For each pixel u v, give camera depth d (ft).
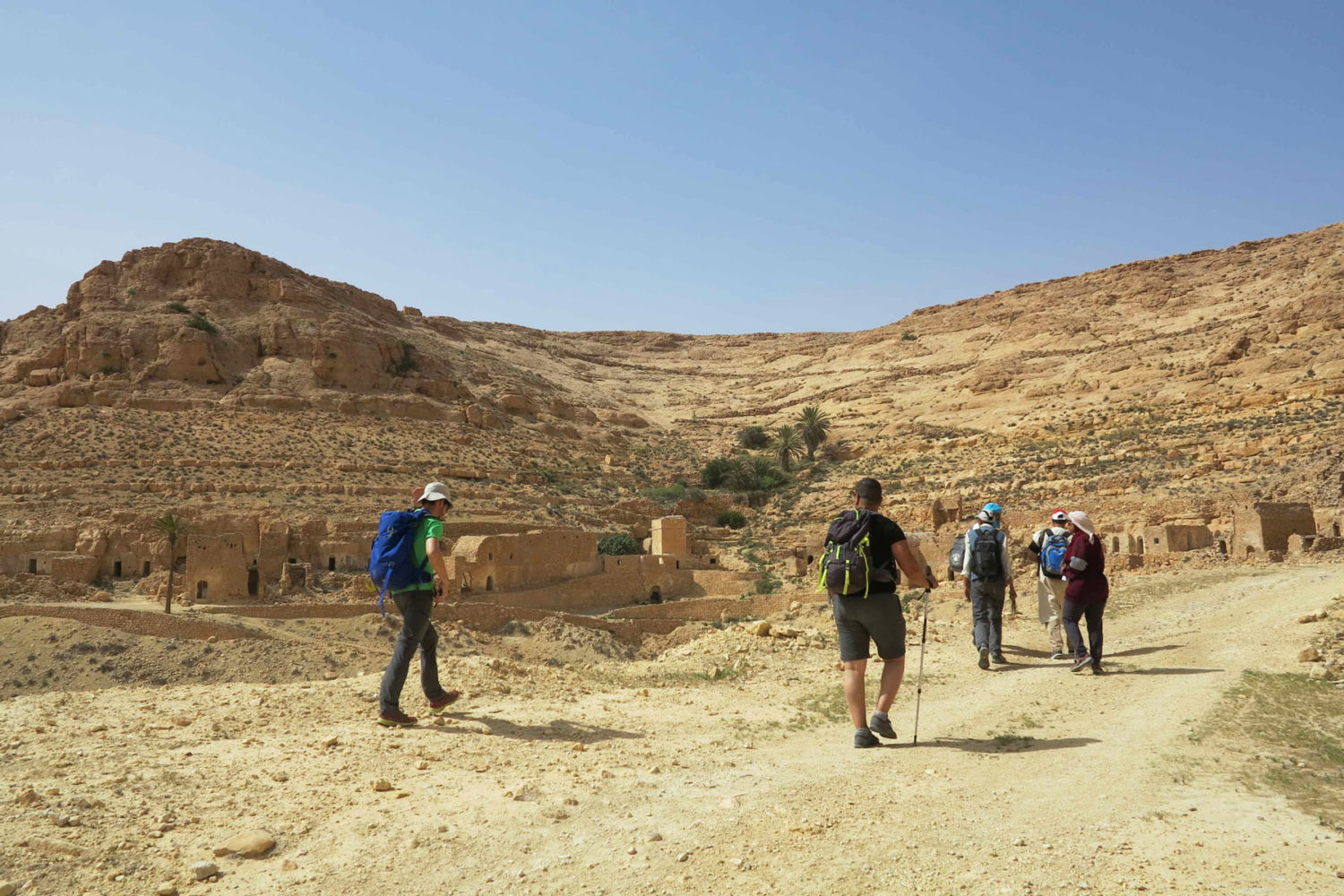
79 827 19.79
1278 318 295.89
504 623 155.94
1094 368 355.97
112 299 345.51
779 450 371.97
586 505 289.74
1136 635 55.52
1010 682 41.29
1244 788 23.25
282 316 353.72
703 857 18.70
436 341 467.52
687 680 45.09
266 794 22.95
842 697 38.22
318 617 156.04
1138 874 17.21
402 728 31.01
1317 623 48.98
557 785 23.79
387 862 18.76
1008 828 19.97
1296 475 164.45
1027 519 176.55
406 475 280.92
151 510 215.51
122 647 121.90
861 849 18.80
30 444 256.52
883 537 28.91
